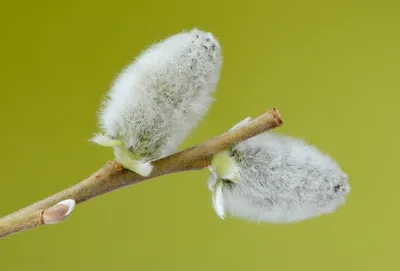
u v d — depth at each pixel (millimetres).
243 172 207
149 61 201
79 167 353
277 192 207
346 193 208
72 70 365
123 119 203
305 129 374
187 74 201
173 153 208
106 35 371
